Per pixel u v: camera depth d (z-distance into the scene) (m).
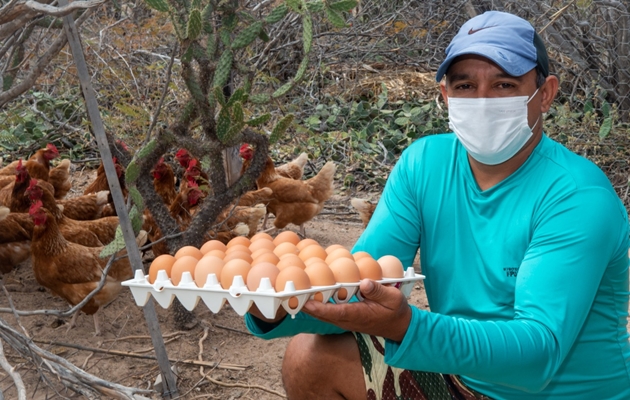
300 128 4.18
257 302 1.68
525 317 1.80
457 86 2.04
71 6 2.10
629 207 6.31
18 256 4.65
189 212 4.63
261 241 2.11
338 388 2.21
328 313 1.68
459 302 2.09
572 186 1.89
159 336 3.12
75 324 4.00
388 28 8.35
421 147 2.27
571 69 7.91
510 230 1.98
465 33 2.05
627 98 7.66
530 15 7.46
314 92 8.94
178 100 5.23
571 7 7.48
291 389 2.32
